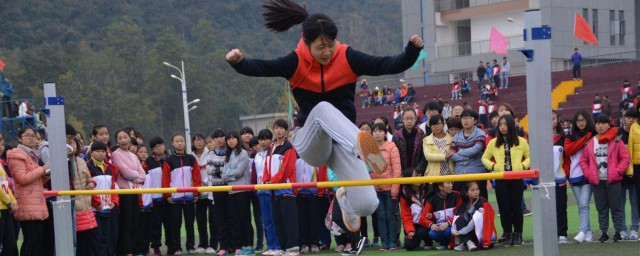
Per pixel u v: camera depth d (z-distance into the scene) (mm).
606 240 8961
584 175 9047
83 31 81000
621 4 39281
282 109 56938
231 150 9977
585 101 28516
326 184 5531
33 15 79562
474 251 8859
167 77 64500
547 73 5180
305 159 5523
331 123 4980
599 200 8945
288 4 5430
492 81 32469
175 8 89750
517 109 30047
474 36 40594
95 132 10523
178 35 84062
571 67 36938
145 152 11250
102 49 74188
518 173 5176
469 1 40000
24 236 8781
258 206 10625
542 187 5203
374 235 10406
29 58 61031
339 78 5219
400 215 10016
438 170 9281
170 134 65250
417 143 9500
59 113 7863
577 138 9141
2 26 76688
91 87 60750
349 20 89812
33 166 8828
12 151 8742
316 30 5043
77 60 65438
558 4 36812
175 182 10594
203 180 11148
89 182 8898
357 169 5402
